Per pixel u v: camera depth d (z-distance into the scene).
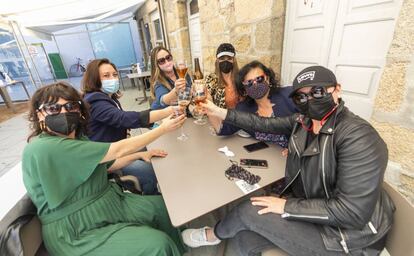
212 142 1.46
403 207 0.75
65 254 0.98
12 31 3.93
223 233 1.11
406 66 0.97
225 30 2.38
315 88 0.82
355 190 0.75
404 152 1.07
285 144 1.37
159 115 1.57
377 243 0.80
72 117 1.00
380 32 1.27
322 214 0.81
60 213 0.99
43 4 2.87
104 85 1.61
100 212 1.08
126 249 0.99
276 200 0.97
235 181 1.03
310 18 1.66
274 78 1.46
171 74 2.15
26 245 0.89
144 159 1.34
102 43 9.05
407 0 0.91
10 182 1.12
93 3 3.25
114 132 1.64
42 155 0.90
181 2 3.84
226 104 1.93
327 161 0.85
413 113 0.99
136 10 6.87
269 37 1.85
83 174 0.98
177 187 1.01
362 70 1.42
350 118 0.84
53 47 9.47
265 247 0.96
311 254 0.85
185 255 1.41
